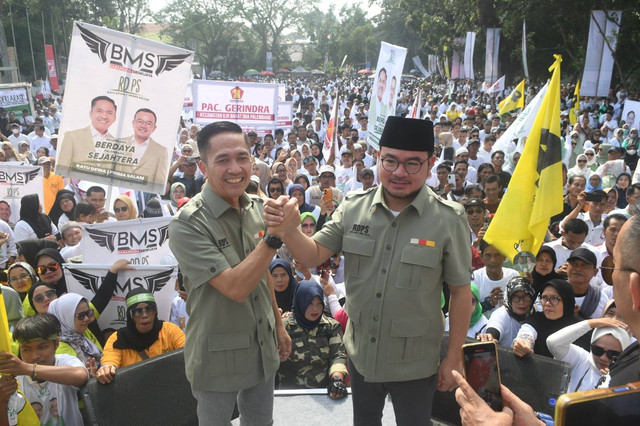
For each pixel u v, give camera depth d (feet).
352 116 76.13
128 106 17.60
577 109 62.69
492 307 16.05
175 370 11.14
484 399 5.61
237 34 299.58
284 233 7.33
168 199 29.68
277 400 11.98
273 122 38.68
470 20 105.60
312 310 13.39
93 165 17.58
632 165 40.78
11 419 10.26
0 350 9.61
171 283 14.49
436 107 77.92
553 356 12.16
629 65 79.36
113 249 15.81
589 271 14.94
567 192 27.35
